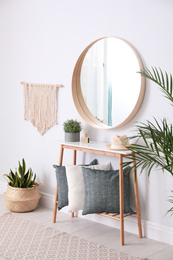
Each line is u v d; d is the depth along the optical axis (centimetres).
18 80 411
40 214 365
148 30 298
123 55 312
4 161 437
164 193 299
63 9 361
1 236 307
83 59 342
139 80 301
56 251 281
